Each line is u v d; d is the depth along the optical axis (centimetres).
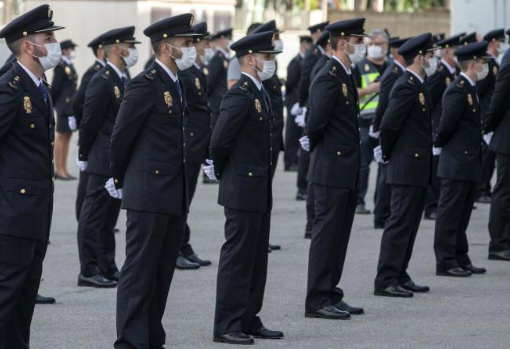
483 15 4994
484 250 3250
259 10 7406
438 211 2891
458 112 2859
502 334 2248
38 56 1880
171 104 2030
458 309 2491
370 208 4088
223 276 2188
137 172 2017
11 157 1870
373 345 2159
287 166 5150
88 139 2744
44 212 1891
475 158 2877
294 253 3200
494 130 3094
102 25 6781
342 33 2402
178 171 2033
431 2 8525
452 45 3541
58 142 4869
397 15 7169
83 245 2752
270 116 2230
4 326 1866
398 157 2638
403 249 2636
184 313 2439
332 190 2380
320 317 2395
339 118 2394
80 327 2309
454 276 2870
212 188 4684
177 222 2052
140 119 2009
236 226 2181
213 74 4297
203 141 2986
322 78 2384
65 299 2597
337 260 2436
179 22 2038
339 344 2170
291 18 7419
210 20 6750
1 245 1856
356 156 2400
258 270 2227
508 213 3083
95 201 2741
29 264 1883
